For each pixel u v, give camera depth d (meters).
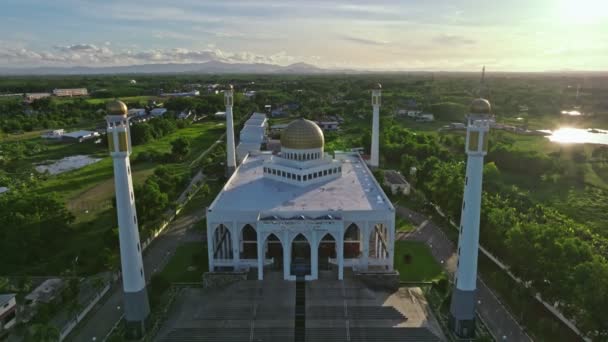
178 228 106.69
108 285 79.88
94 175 156.38
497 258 87.88
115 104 60.34
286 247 74.19
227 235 87.69
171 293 76.62
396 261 87.94
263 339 63.75
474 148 60.53
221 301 70.75
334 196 87.38
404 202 122.12
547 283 73.12
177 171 161.38
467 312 65.19
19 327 67.88
